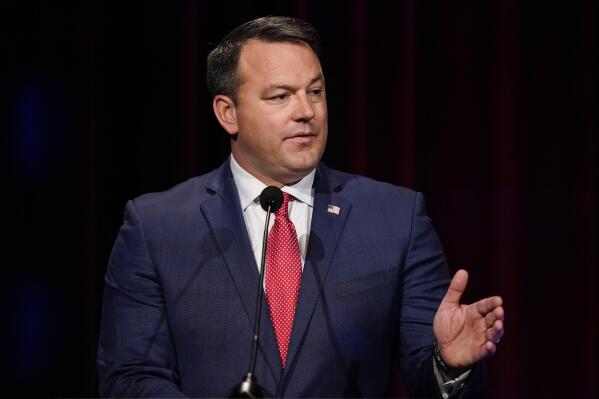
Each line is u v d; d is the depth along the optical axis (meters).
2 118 12.44
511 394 13.09
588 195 12.91
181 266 6.98
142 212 7.30
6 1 12.41
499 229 12.90
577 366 13.09
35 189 12.52
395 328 7.08
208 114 12.69
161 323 6.97
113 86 12.53
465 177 12.90
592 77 12.88
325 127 6.98
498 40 12.84
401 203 7.34
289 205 7.17
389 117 12.81
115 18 12.55
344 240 7.06
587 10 12.88
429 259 7.14
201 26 12.62
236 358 6.68
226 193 7.23
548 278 13.01
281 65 6.79
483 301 5.84
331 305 6.81
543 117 12.90
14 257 12.59
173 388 6.42
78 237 12.58
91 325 12.66
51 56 12.48
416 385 6.51
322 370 6.67
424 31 12.90
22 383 12.65
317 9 12.67
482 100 12.89
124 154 12.55
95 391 12.70
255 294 6.80
